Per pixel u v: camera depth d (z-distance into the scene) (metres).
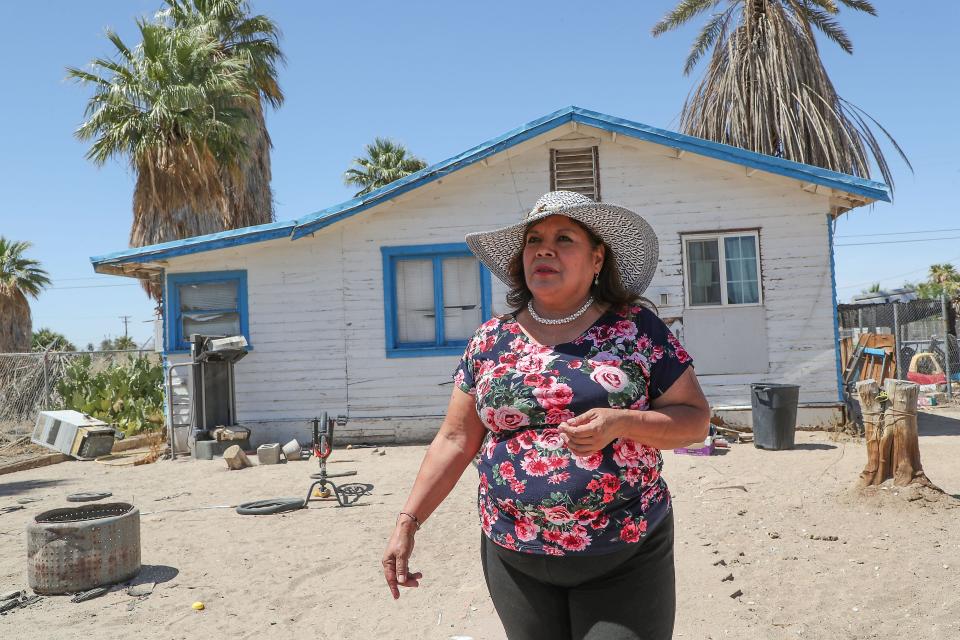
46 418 12.12
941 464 8.10
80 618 4.46
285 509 7.07
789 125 17.64
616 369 2.08
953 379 16.56
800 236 10.99
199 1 21.66
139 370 14.85
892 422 6.33
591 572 2.04
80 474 10.13
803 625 3.92
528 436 2.10
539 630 2.13
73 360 15.01
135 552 5.19
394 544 2.20
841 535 5.45
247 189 21.56
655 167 11.28
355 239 11.66
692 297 11.22
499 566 2.19
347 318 11.64
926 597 4.20
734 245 11.16
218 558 5.61
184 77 17.91
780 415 9.38
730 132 19.36
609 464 2.03
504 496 2.11
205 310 11.82
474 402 2.30
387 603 4.57
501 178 11.48
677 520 6.10
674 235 11.23
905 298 22.48
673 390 2.13
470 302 11.58
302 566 5.34
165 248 11.26
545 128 10.97
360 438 11.57
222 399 11.37
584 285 2.25
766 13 18.72
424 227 11.58
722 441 9.82
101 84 17.73
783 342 11.02
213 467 10.03
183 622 4.36
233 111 18.41
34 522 5.02
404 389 11.55
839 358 10.90
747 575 4.71
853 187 10.33
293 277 11.73
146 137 17.16
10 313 26.86
